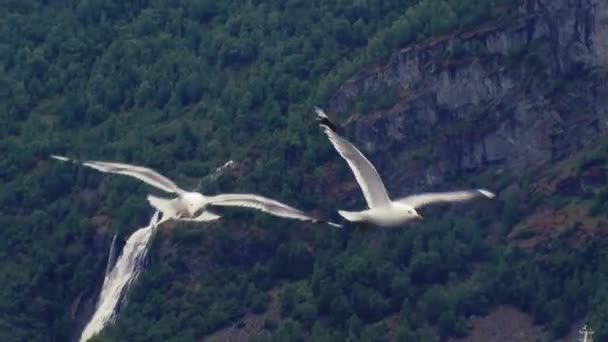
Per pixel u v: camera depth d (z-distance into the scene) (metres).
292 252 162.62
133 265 166.88
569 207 167.00
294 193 169.50
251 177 172.38
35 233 174.62
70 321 166.62
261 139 177.12
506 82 180.00
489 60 180.62
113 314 164.12
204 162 177.12
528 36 182.50
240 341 156.62
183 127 182.00
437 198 67.44
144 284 163.88
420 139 177.75
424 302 155.00
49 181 179.88
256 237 164.25
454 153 176.88
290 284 160.88
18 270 170.50
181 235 165.75
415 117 178.38
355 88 181.25
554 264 159.38
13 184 180.62
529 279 156.00
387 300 156.75
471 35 182.62
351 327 153.88
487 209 166.75
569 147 177.38
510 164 176.88
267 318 157.75
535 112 178.25
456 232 162.25
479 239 162.25
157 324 160.00
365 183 67.12
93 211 174.88
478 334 152.00
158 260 165.38
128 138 183.62
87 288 168.75
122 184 174.62
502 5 184.38
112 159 181.12
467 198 67.38
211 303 160.50
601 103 178.38
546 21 182.25
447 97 179.38
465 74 179.50
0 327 164.75
